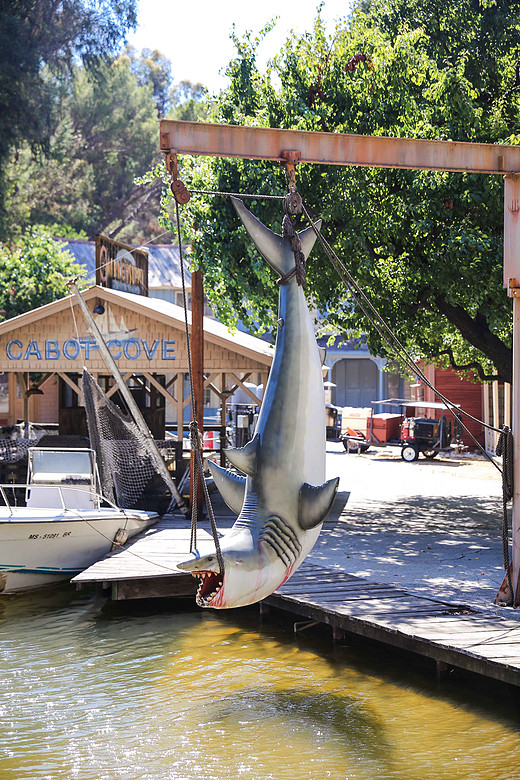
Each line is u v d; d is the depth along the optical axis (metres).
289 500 6.64
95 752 7.42
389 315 16.94
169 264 45.84
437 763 7.15
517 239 10.09
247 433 24.14
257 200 15.31
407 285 16.64
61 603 12.88
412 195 15.36
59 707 8.49
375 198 16.17
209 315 40.25
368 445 34.53
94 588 13.85
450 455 34.03
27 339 19.80
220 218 15.73
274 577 6.61
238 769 7.06
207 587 6.49
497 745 7.53
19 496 17.58
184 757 7.30
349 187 15.12
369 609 10.12
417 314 18.02
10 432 20.33
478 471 27.78
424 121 16.25
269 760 7.24
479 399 35.50
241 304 17.45
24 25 42.16
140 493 17.66
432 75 16.45
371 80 16.16
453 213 15.67
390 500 20.50
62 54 46.06
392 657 10.09
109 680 9.29
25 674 9.51
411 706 8.52
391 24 18.70
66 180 55.47
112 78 57.50
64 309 19.53
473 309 17.75
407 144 8.80
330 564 12.89
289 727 7.96
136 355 19.19
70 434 21.56
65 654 10.27
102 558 14.20
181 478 18.11
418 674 9.50
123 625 11.57
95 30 45.75
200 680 9.29
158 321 19.05
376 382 51.62
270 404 6.76
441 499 20.70
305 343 6.79
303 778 6.88
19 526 12.88
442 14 17.92
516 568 10.23
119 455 17.42
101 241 20.61
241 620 11.81
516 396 10.23
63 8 44.91
